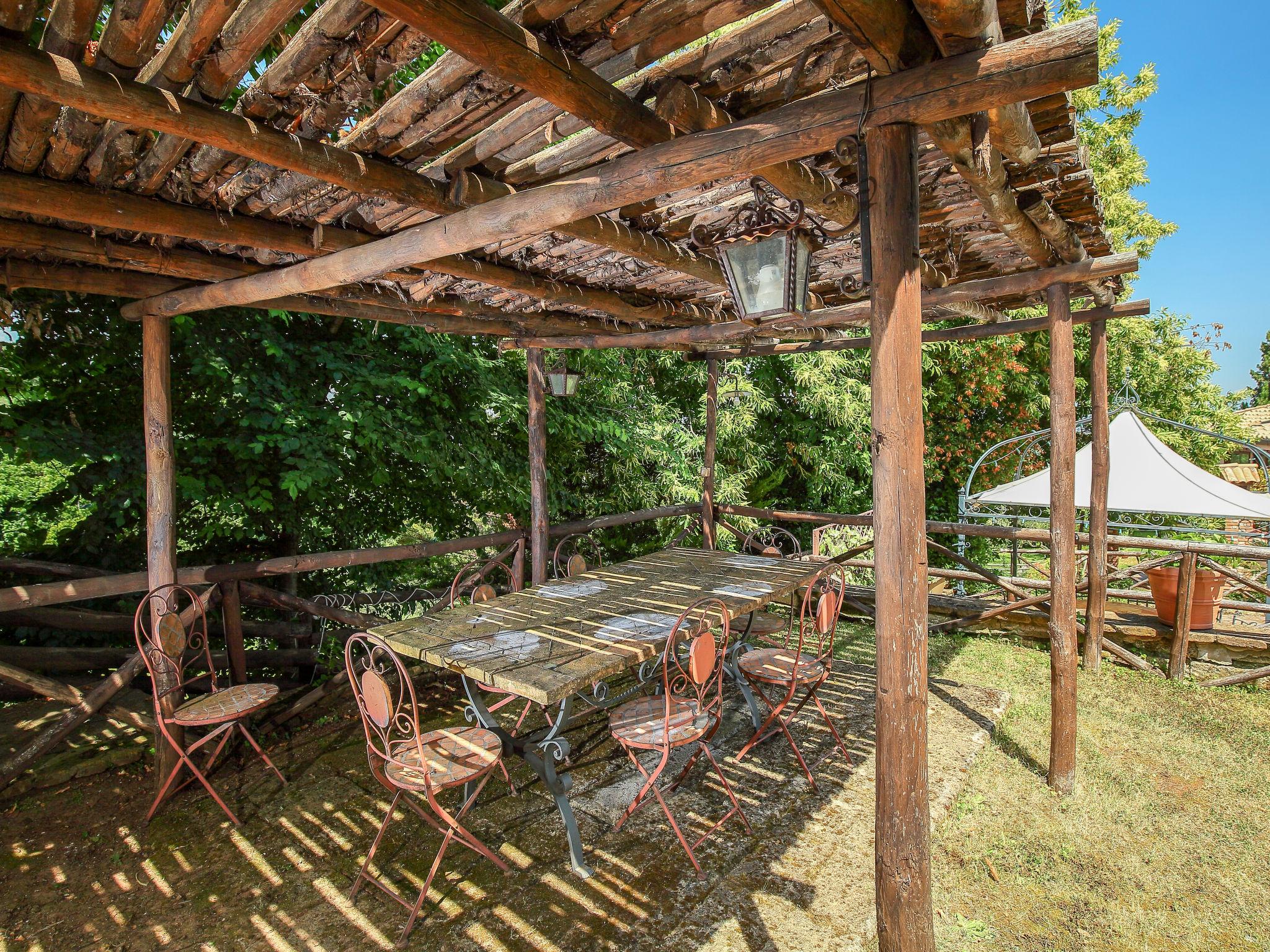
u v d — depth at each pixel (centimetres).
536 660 251
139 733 350
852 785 307
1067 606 306
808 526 1009
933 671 457
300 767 331
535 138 187
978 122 150
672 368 923
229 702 299
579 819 284
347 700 410
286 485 411
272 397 440
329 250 246
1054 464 309
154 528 312
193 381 440
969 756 333
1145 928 229
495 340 606
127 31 122
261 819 287
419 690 427
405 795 303
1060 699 309
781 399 1022
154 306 302
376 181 183
